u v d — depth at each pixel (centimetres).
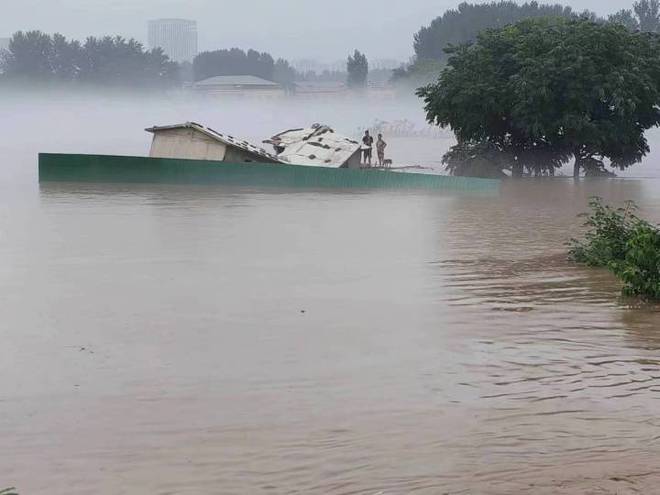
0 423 845
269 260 1788
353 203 3048
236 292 1452
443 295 1444
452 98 4256
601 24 4197
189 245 1986
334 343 1134
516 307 1355
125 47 18538
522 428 830
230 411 878
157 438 806
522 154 4391
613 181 4169
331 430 825
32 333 1177
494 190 3556
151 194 3250
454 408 888
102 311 1306
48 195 3150
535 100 4038
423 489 691
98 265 1708
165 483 709
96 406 893
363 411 878
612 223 1816
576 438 803
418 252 1933
